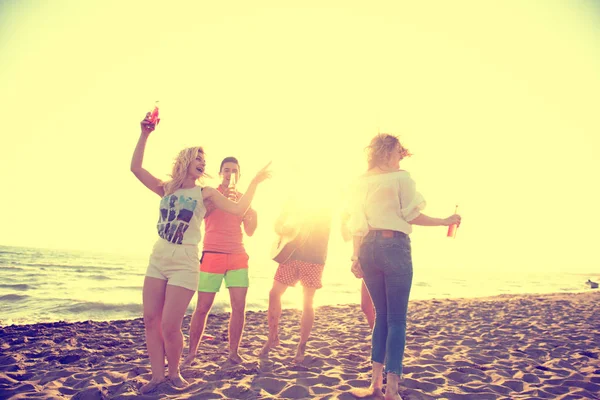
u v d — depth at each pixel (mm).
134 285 17625
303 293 3975
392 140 2820
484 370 3900
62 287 15625
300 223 3957
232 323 3766
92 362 4121
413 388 3188
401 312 2564
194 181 3021
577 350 4969
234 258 3707
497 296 17391
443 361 4285
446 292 23016
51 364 4070
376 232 2643
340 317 9148
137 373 3527
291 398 2820
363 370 3801
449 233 2701
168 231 2803
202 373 3369
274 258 4020
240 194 3857
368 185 2732
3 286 15523
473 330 6781
